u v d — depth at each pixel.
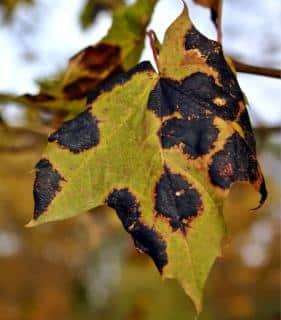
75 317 2.12
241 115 0.29
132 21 0.36
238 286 1.95
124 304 1.70
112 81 0.30
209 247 0.28
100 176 0.30
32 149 0.53
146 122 0.30
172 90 0.30
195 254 0.28
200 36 0.30
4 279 2.38
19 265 2.35
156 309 1.64
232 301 1.92
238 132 0.29
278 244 1.90
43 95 0.39
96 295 2.07
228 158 0.29
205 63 0.30
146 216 0.29
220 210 0.29
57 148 0.30
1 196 1.81
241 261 1.93
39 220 0.29
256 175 0.29
